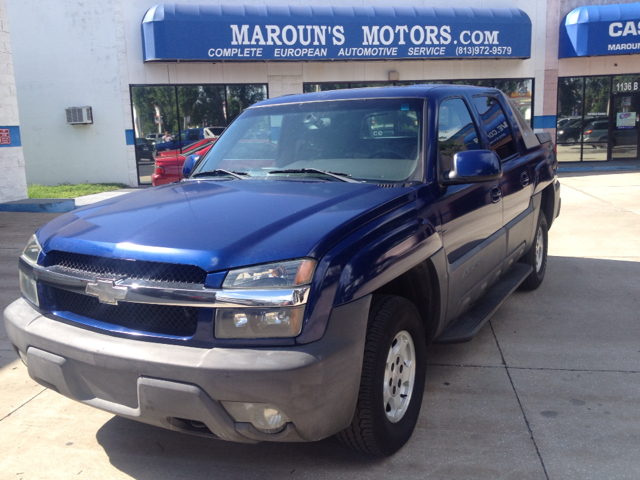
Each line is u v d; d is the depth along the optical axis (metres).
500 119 4.55
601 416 3.12
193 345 2.26
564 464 2.69
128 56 15.71
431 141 3.25
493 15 16.36
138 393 2.28
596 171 16.66
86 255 2.52
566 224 8.71
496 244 3.92
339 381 2.29
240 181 3.29
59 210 11.38
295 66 16.45
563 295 5.30
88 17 15.51
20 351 2.73
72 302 2.63
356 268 2.38
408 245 2.69
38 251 2.76
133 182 16.28
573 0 17.22
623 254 6.79
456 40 16.12
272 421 2.24
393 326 2.64
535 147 5.18
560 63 17.61
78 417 3.23
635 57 17.66
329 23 15.44
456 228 3.26
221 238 2.36
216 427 2.21
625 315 4.73
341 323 2.30
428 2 16.75
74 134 16.05
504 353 4.02
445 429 3.01
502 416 3.14
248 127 3.86
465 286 3.43
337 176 3.19
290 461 2.77
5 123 11.79
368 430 2.53
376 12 15.80
